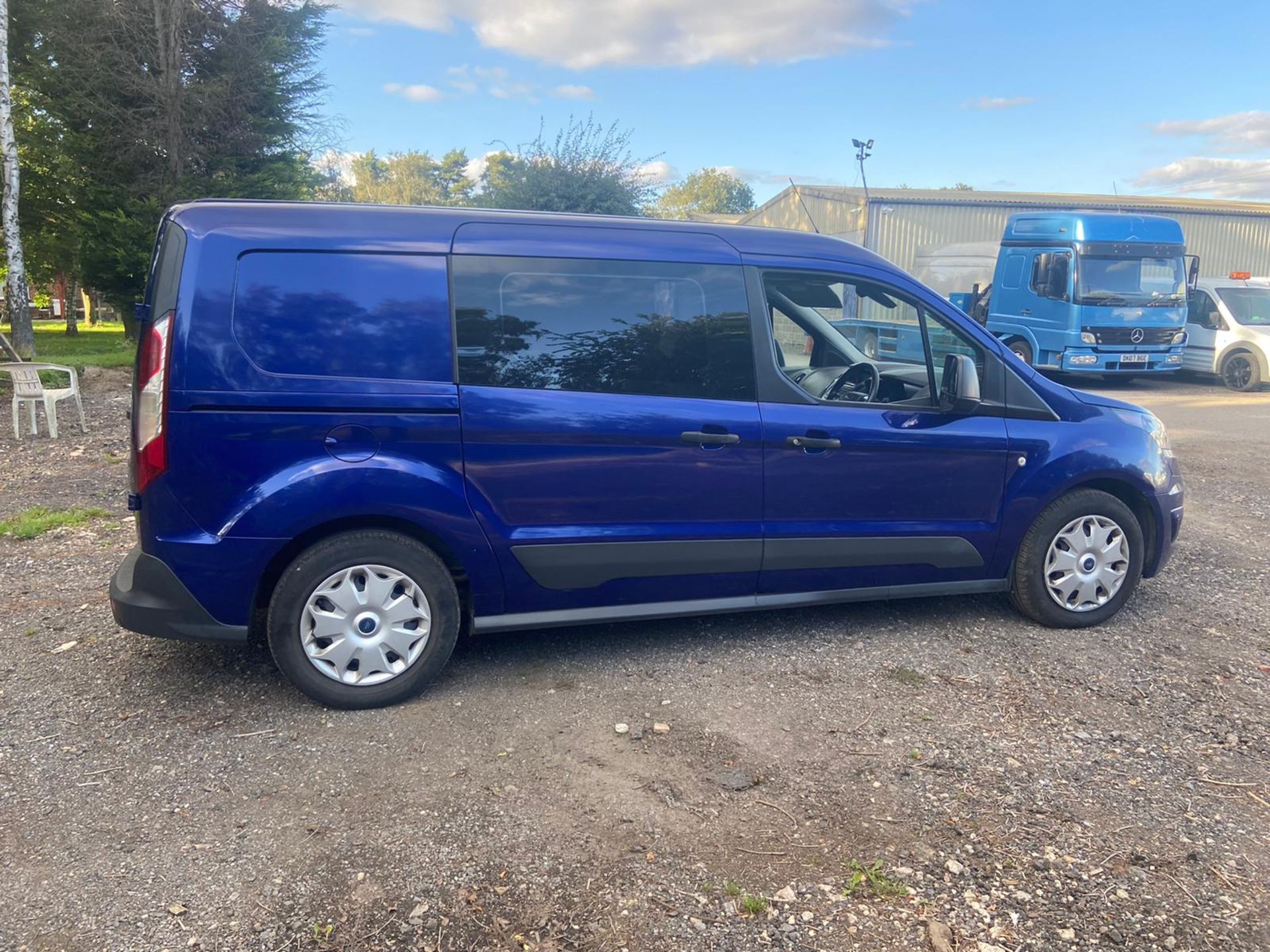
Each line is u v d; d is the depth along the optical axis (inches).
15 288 685.9
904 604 200.2
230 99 809.5
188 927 97.0
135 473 140.2
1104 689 157.6
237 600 141.0
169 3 764.0
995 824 116.7
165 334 136.0
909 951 95.1
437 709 148.5
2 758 131.3
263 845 111.4
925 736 140.0
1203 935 97.0
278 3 845.2
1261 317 677.3
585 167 707.4
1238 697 154.7
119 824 115.3
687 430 157.6
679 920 99.3
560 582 156.6
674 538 160.1
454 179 3474.4
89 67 761.0
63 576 214.1
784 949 95.0
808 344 177.6
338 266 142.7
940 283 836.6
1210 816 119.0
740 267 164.4
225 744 136.1
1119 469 184.1
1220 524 273.3
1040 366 657.0
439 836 113.6
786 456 164.4
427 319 146.0
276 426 138.8
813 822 117.3
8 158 676.7
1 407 486.3
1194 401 601.3
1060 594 184.9
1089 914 100.1
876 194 1079.6
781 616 192.2
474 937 96.3
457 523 147.9
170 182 785.6
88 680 157.8
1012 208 1055.6
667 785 126.0
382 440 143.8
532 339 151.3
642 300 157.8
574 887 104.3
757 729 142.5
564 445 152.0
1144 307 633.0
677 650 173.8
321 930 96.9
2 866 106.7
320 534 145.7
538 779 127.3
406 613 148.7
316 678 145.7
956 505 177.2
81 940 94.8
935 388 176.1
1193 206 1129.4
